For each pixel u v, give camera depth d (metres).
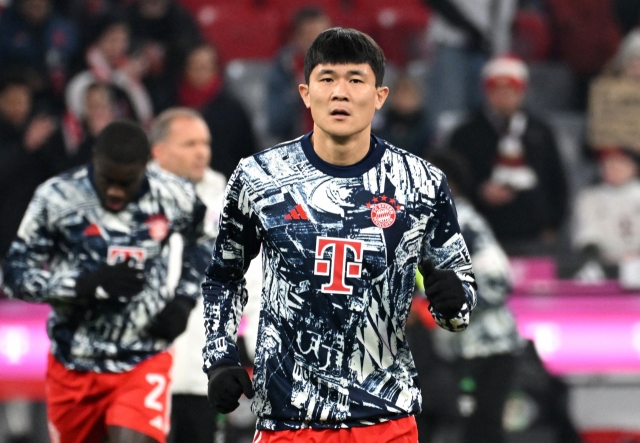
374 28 39.09
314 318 12.11
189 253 17.50
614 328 27.53
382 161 12.35
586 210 31.00
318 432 12.17
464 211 22.38
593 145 33.47
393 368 12.30
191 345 19.34
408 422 12.39
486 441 22.67
